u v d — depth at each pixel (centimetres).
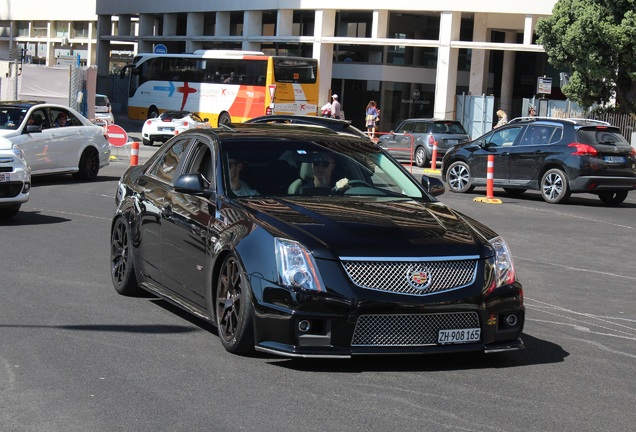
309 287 1836
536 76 14075
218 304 2048
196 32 15475
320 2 13150
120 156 8806
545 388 1850
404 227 1972
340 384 1812
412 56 13525
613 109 9962
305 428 1548
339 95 13825
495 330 1938
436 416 1638
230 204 2092
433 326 1888
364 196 2216
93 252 3350
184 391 1736
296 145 2330
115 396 1695
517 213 5412
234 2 14388
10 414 1582
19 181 4053
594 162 5959
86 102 9962
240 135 2342
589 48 9494
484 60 12850
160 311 2431
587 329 2475
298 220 1959
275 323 1861
